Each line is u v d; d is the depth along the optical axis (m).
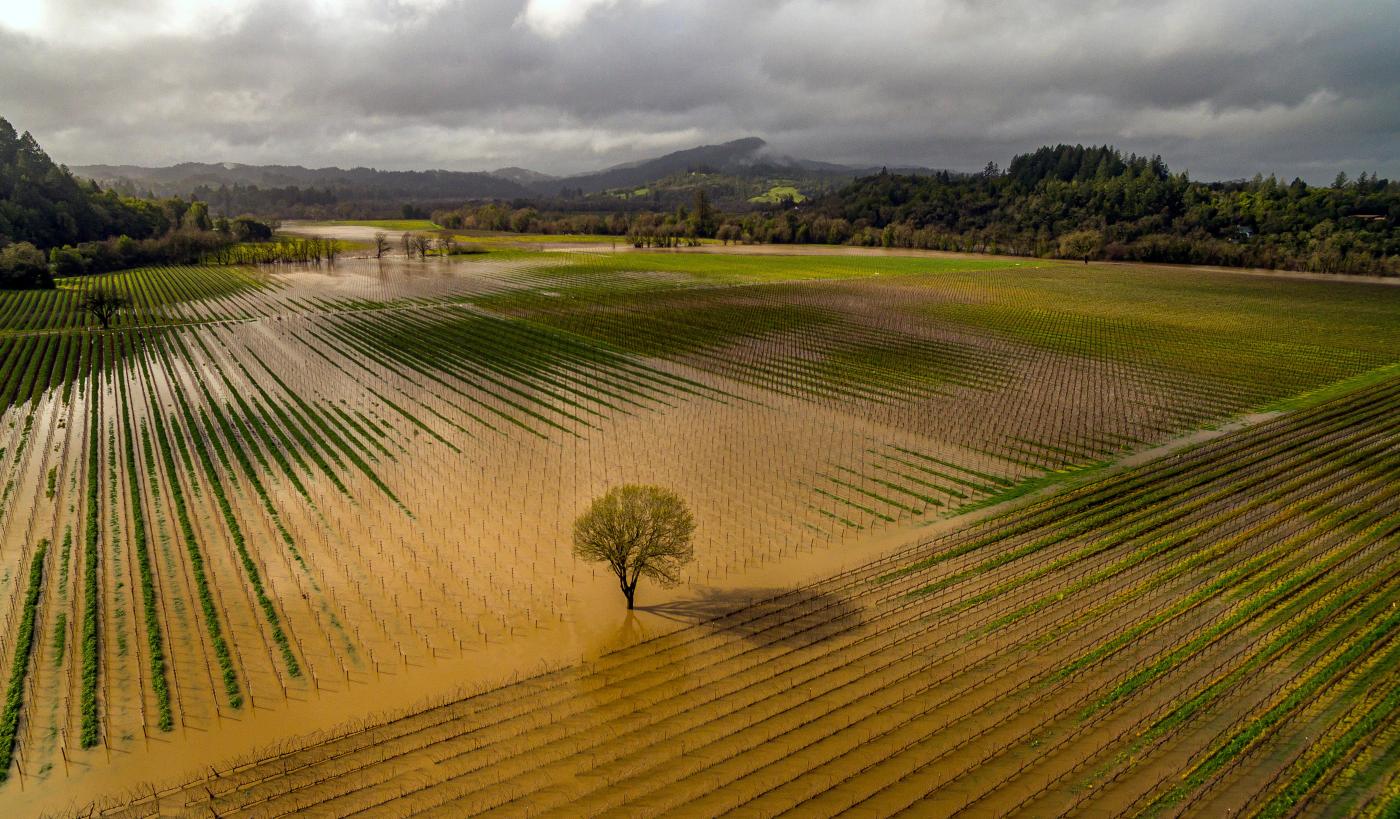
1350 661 34.47
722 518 50.69
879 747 29.61
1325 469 59.22
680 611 39.47
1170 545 46.62
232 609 38.50
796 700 32.44
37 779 27.48
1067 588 41.56
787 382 85.88
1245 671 34.00
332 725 30.62
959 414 74.25
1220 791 27.08
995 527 49.38
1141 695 32.53
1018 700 32.31
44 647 35.03
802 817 26.23
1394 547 45.84
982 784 27.66
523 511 51.28
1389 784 27.12
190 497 52.38
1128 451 64.12
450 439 65.62
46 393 78.56
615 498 39.47
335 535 47.00
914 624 38.22
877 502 53.50
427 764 28.62
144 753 28.88
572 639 36.91
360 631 37.00
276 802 26.75
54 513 49.59
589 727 30.73
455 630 37.34
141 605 38.66
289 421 69.81
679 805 26.75
